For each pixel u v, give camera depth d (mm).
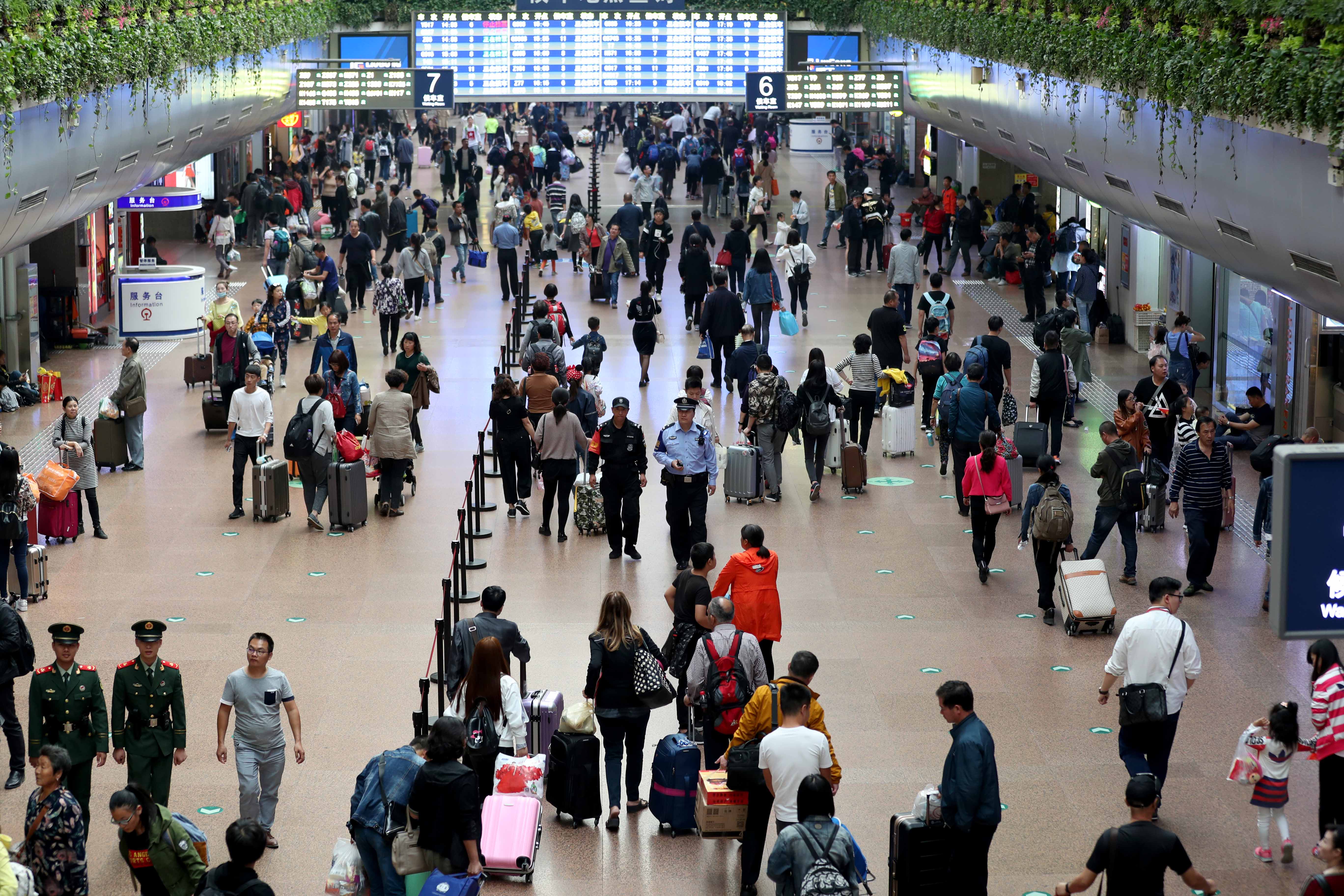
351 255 26438
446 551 14375
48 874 7625
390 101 27188
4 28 12922
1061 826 9156
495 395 15172
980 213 31078
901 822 7754
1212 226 13469
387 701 10961
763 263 22484
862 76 28578
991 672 11547
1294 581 5633
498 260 29328
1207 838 9023
